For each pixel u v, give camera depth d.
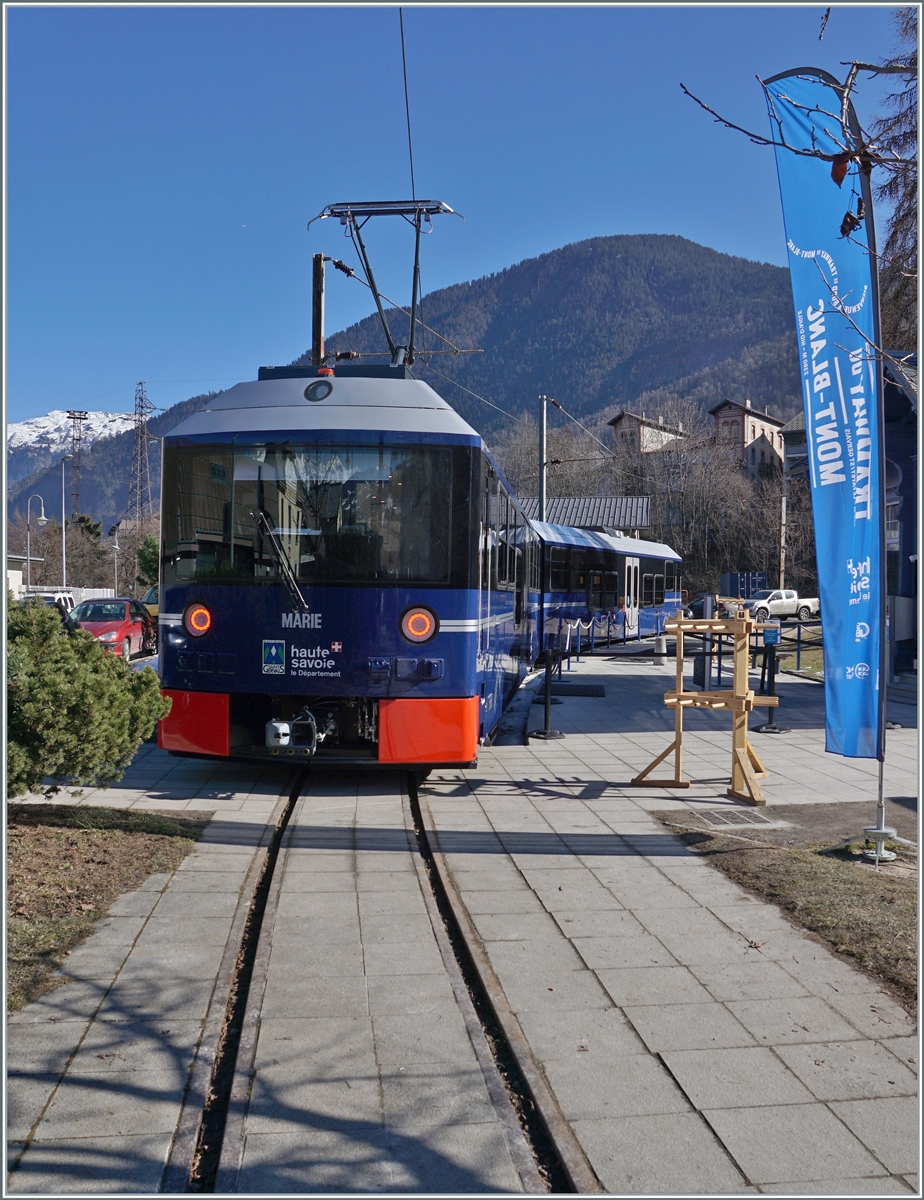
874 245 6.61
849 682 6.87
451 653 8.41
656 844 7.16
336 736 8.94
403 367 9.17
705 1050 3.84
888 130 6.16
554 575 22.75
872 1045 3.90
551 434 77.00
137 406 87.25
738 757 8.79
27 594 6.64
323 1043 3.84
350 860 6.61
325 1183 2.93
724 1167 3.05
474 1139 3.18
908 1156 3.12
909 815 8.15
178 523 8.79
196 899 5.56
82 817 7.23
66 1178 2.91
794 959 4.84
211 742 8.62
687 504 64.00
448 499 8.46
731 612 12.28
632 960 4.82
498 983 4.51
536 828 7.64
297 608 8.39
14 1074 3.51
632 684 19.33
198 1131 3.21
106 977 4.41
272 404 8.71
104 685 6.36
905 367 5.01
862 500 6.88
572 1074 3.64
